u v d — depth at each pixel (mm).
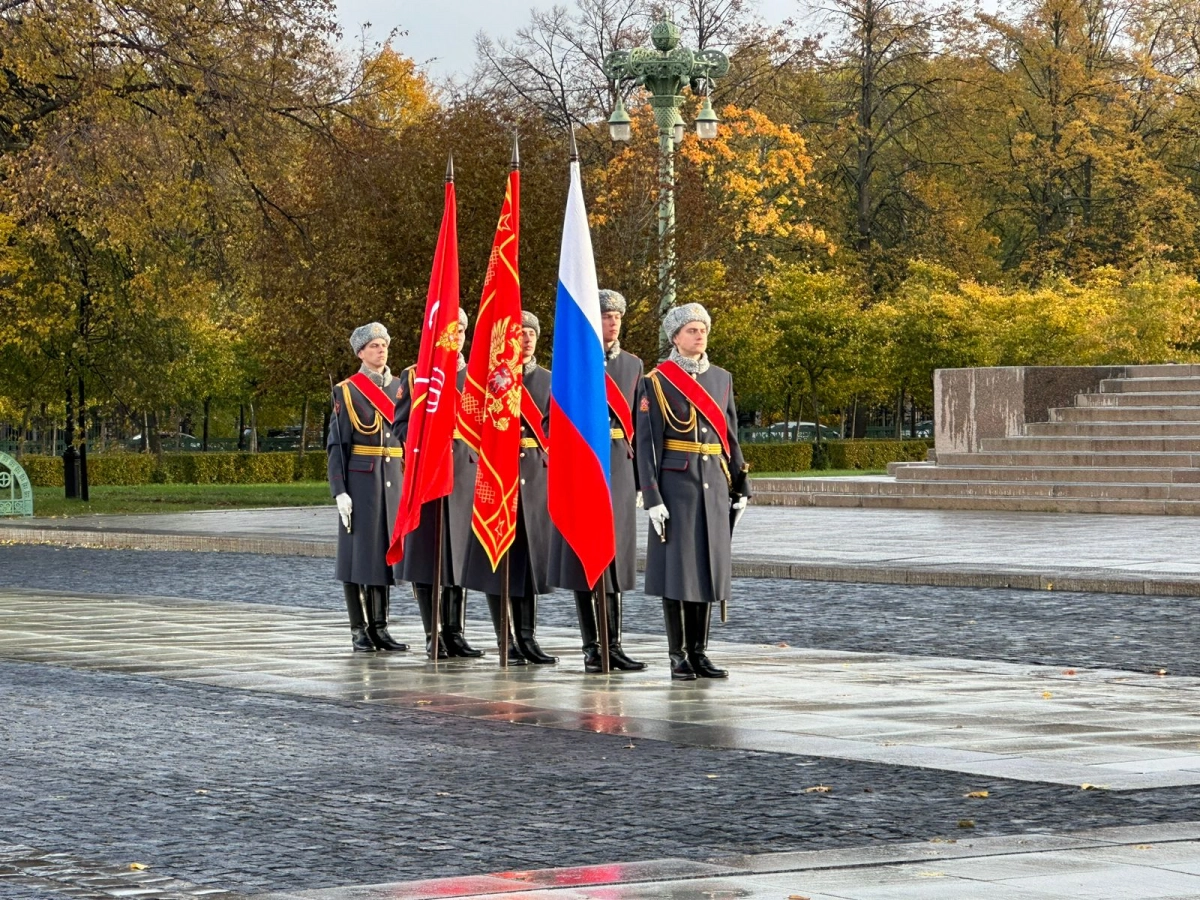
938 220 76562
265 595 21781
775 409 77562
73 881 7258
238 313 55781
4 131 42719
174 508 44906
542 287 44969
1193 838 7719
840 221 76250
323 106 44875
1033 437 37375
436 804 8938
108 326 47406
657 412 13523
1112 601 19469
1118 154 76688
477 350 14578
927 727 11156
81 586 23406
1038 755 10086
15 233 42594
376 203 44469
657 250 43844
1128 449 35875
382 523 15688
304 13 42906
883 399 77312
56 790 9414
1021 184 80812
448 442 14836
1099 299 61875
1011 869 7078
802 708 12023
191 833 8281
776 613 18688
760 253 68625
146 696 13023
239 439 86062
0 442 73312
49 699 12883
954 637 16453
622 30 65375
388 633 16484
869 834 8047
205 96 42156
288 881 7258
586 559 13727
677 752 10375
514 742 10828
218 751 10617
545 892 6820
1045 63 78312
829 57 75000
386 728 11438
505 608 14344
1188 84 80938
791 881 6922
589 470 13727
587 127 59094
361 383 15789
